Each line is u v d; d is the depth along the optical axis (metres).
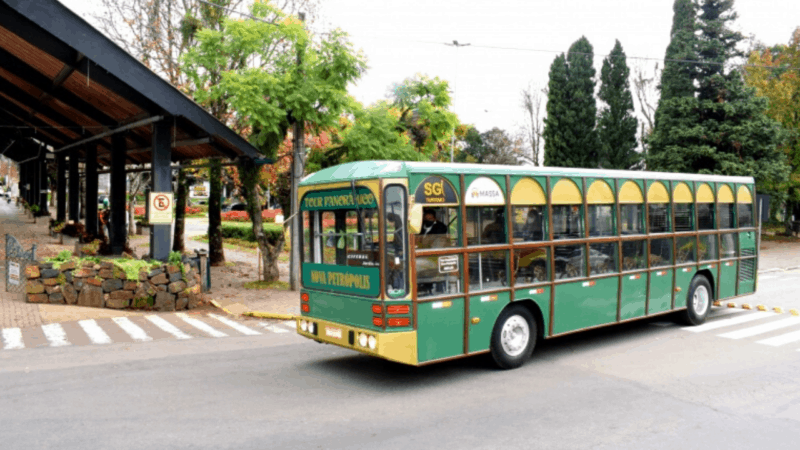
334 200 7.51
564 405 6.47
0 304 11.48
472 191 7.51
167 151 13.18
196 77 14.64
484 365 8.21
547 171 8.44
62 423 5.68
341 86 14.66
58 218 27.17
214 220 20.86
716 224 11.51
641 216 9.88
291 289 15.49
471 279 7.48
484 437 5.48
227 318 11.98
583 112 34.44
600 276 9.09
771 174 29.34
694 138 30.05
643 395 6.86
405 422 5.88
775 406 6.49
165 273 12.45
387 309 6.73
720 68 30.28
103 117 16.42
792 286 17.47
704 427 5.82
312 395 6.75
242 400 6.51
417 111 16.20
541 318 8.37
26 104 18.91
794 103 33.38
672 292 10.45
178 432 5.48
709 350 9.19
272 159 14.40
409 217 6.70
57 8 10.81
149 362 8.14
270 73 14.66
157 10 18.19
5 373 7.41
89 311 11.51
